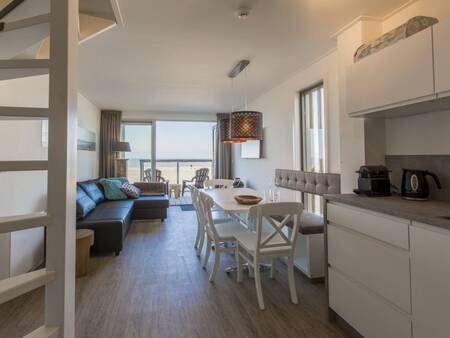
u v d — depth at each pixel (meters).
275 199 3.13
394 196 2.04
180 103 6.03
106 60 3.34
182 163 8.52
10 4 1.45
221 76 4.02
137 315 2.12
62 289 1.15
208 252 3.04
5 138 2.48
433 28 1.54
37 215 1.13
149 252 3.54
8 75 1.35
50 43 1.16
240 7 2.17
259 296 2.23
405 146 2.18
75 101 1.24
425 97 1.62
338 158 3.08
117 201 5.00
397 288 1.49
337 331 1.93
